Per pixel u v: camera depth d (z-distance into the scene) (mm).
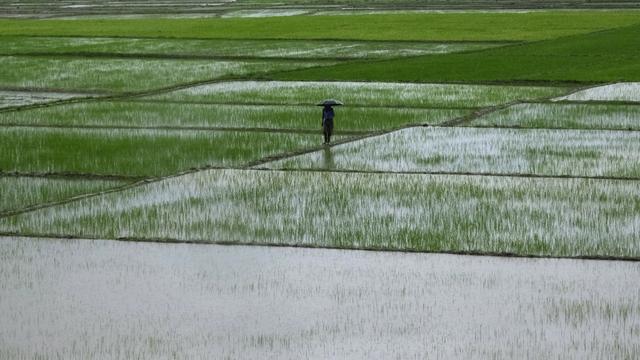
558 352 15562
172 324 16844
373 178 27156
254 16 99438
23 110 40031
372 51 64375
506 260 20203
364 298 18078
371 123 36625
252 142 32969
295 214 23609
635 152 30656
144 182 26875
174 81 50625
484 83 48594
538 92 45031
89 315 17250
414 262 20125
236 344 16031
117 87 49031
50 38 73750
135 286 18734
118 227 22625
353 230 22266
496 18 87062
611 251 20688
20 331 16547
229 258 20422
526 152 30797
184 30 80125
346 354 15625
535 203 24391
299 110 39531
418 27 79812
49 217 23469
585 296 18031
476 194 25344
